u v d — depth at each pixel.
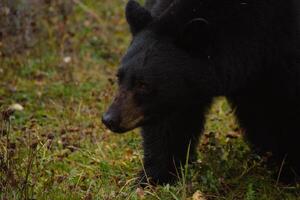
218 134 13.01
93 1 20.91
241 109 11.49
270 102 10.86
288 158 11.29
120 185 10.78
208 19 9.95
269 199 10.66
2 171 9.55
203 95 10.06
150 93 9.73
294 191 11.20
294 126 10.88
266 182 11.12
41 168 10.75
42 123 13.34
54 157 11.52
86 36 18.44
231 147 11.59
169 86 9.76
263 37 10.30
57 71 16.17
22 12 16.84
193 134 11.21
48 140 11.10
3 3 16.41
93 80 15.84
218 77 10.02
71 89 15.00
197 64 9.84
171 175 11.11
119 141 12.70
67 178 10.66
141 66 9.66
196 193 10.23
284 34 10.45
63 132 12.78
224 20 10.02
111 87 14.70
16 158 10.45
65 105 14.27
